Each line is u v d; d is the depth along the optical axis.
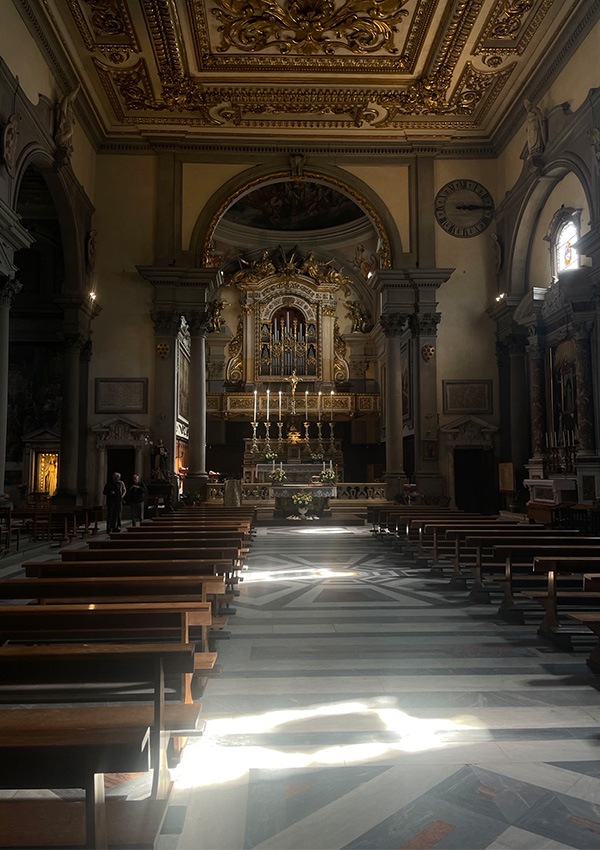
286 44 16.67
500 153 20.77
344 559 11.25
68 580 4.24
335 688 4.59
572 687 4.59
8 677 2.69
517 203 19.14
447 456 20.47
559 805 2.96
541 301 17.03
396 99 19.03
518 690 4.52
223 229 28.80
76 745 2.13
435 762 3.41
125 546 6.87
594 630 4.79
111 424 20.03
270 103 19.19
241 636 6.07
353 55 17.16
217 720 3.99
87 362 20.30
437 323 20.70
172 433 20.19
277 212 28.69
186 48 16.83
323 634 6.13
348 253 30.30
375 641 5.87
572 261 16.59
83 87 17.64
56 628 3.39
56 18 15.11
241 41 16.52
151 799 2.79
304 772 3.31
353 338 31.33
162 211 20.56
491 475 20.50
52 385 21.75
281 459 28.20
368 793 3.08
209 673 3.96
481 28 15.88
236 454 30.97
